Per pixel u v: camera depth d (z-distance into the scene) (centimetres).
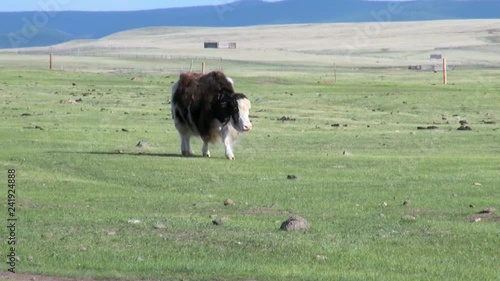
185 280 1756
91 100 7725
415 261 1944
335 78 12206
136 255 1975
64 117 6241
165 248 2042
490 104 7731
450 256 2005
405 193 2997
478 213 2592
